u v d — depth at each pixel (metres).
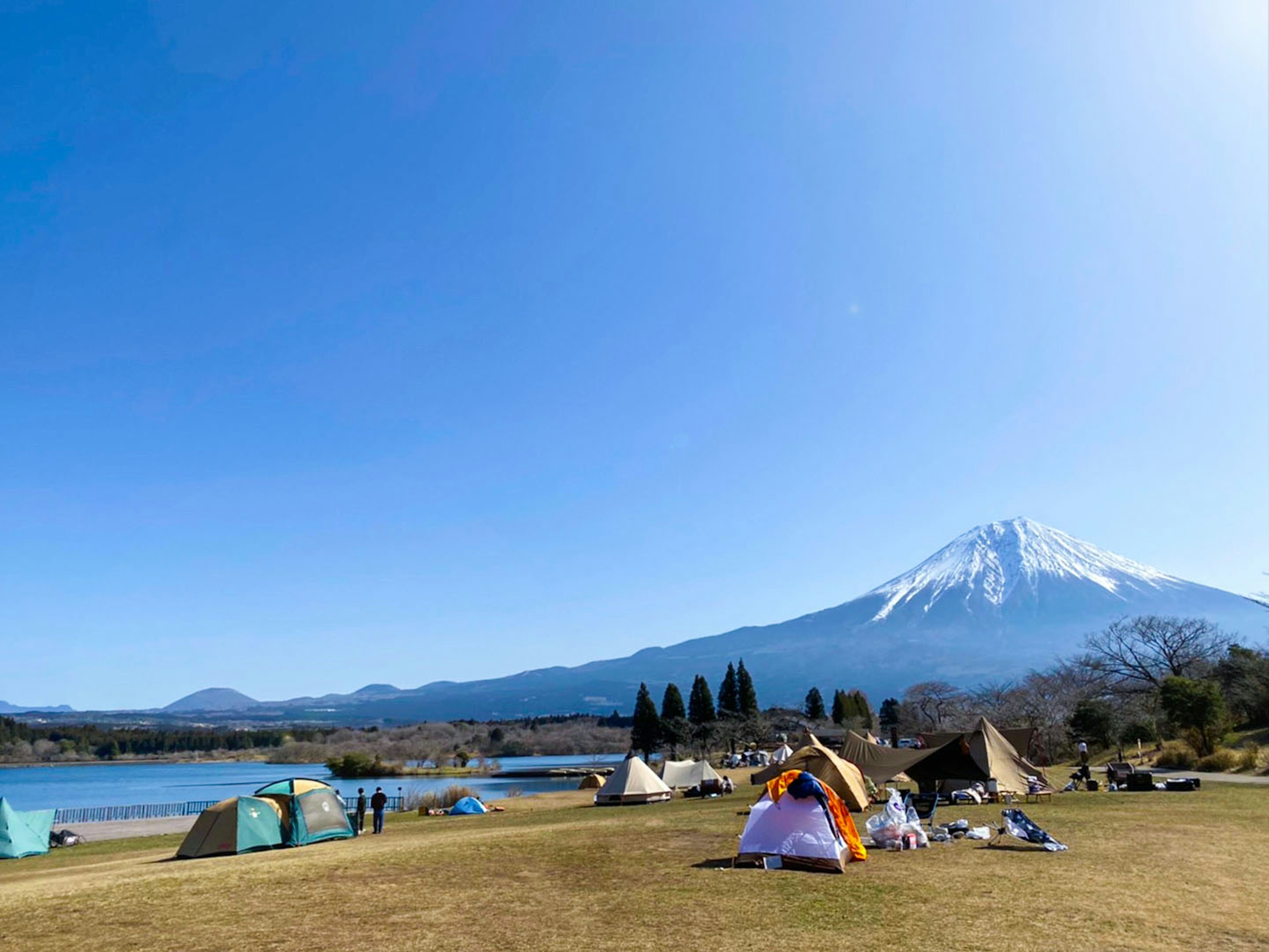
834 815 16.14
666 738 97.69
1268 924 11.12
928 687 89.25
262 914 12.66
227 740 185.00
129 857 26.34
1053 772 45.09
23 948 10.96
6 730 157.12
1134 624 86.38
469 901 13.38
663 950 10.26
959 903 12.45
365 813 29.27
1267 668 55.69
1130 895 12.87
